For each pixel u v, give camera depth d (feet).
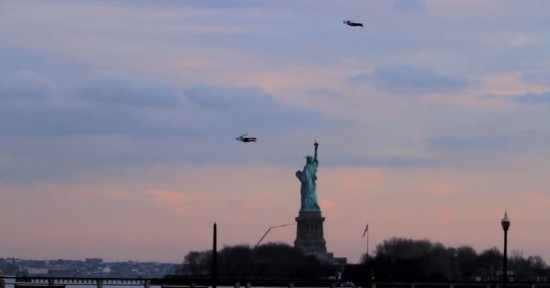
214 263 526.98
